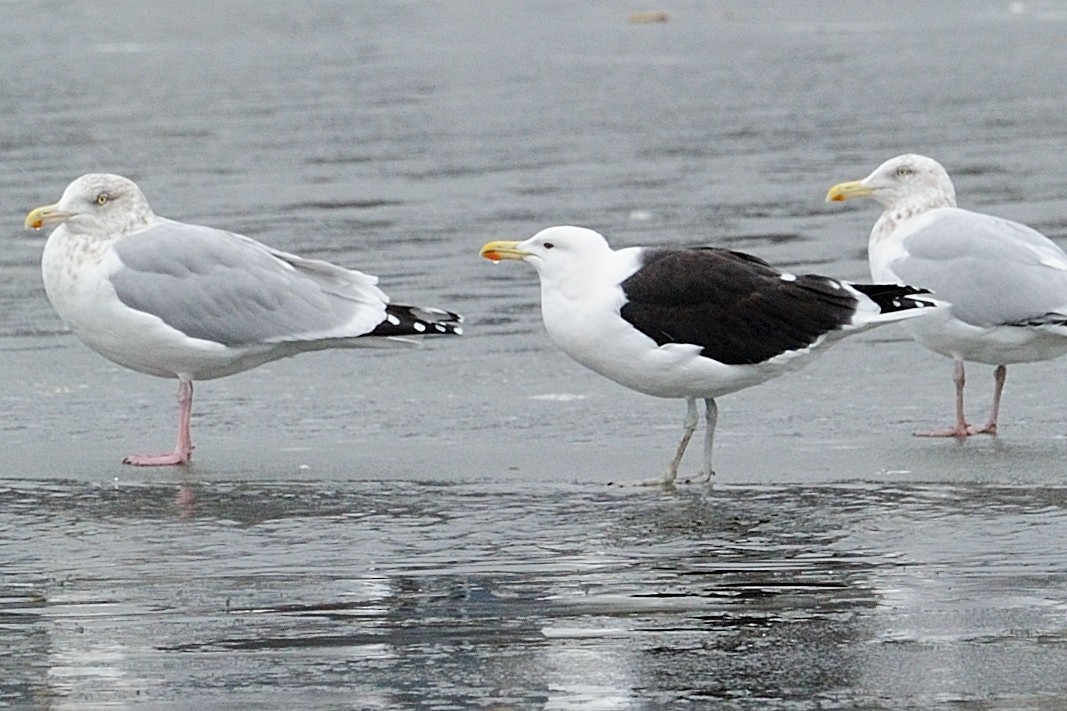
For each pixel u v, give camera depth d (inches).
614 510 497.7
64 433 590.6
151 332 558.3
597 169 1077.1
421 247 874.8
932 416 604.4
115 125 1242.6
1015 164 1064.2
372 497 512.7
